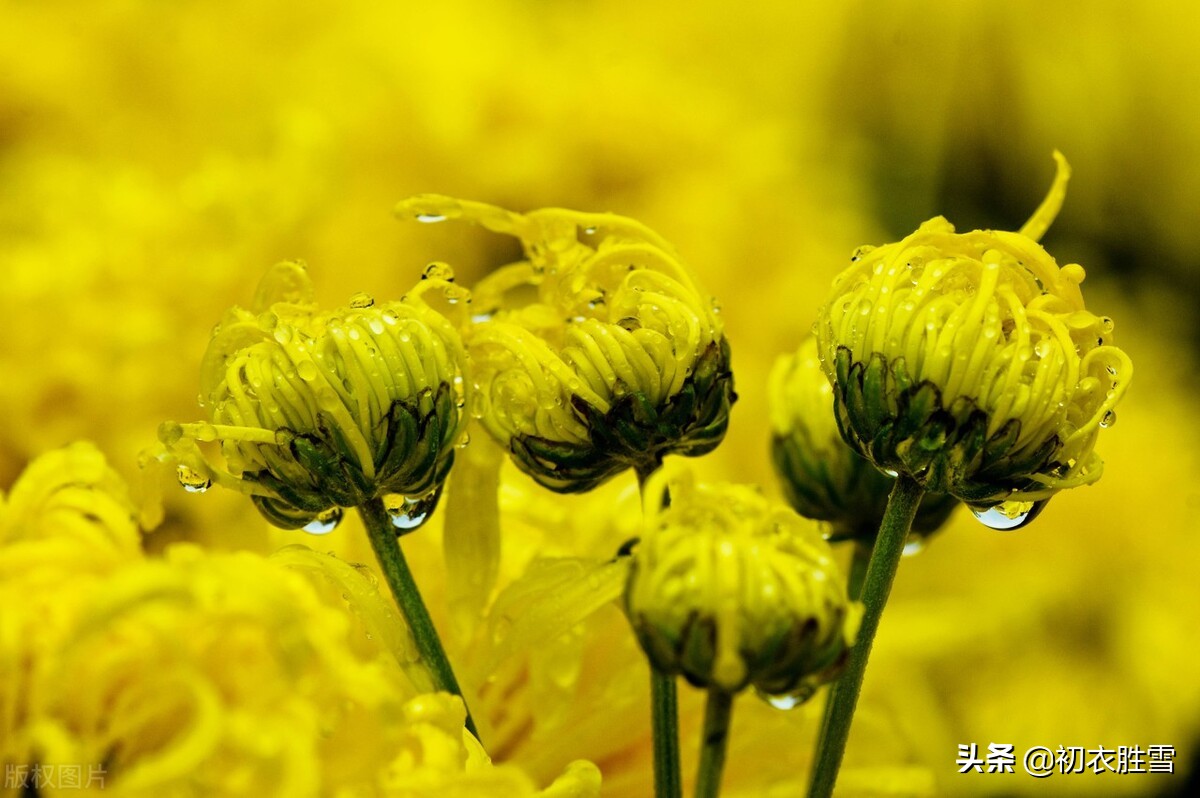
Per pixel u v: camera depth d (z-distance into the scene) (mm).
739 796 399
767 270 757
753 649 334
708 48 960
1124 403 777
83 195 642
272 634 336
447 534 392
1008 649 661
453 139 739
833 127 881
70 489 368
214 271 605
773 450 408
